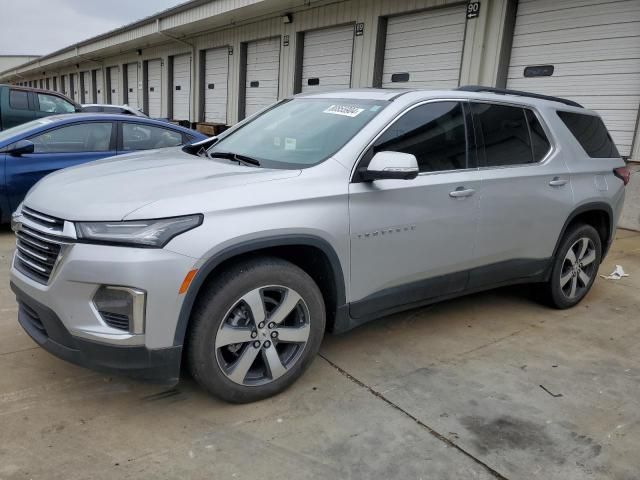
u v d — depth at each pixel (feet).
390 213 10.38
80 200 8.58
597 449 8.75
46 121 20.48
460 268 12.03
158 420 8.96
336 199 9.66
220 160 11.15
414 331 13.15
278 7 44.42
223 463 7.97
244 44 53.21
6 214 19.38
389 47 37.70
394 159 9.52
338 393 10.06
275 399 9.74
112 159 11.98
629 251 22.41
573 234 14.51
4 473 7.45
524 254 13.35
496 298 15.89
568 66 28.30
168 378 8.52
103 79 95.40
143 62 76.89
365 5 38.34
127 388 9.89
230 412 9.28
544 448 8.71
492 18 30.78
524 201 12.80
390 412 9.52
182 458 8.02
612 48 26.45
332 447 8.46
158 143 22.31
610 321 14.49
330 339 12.45
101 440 8.34
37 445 8.11
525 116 13.42
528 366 11.58
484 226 12.09
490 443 8.77
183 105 67.62
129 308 7.93
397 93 11.66
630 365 11.88
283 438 8.63
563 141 14.10
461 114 12.02
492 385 10.66
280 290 9.36
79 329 8.13
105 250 7.93
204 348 8.67
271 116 13.08
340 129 10.85
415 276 11.23
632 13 25.53
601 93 27.17
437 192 11.07
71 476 7.49
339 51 41.73
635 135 26.05
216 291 8.64
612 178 15.37
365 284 10.43
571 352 12.41
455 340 12.75
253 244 8.70
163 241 7.98
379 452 8.40
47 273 8.51
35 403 9.23
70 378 10.09
